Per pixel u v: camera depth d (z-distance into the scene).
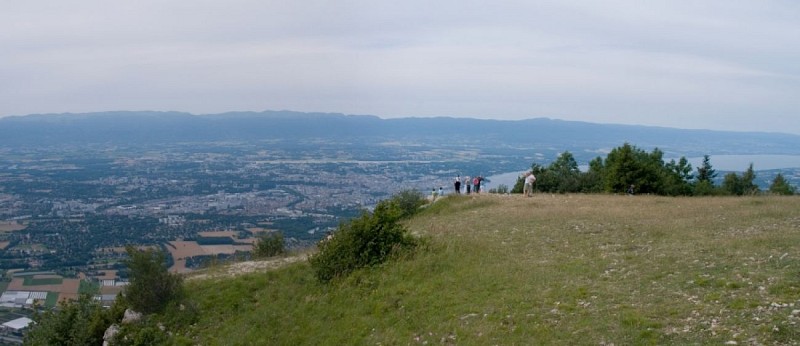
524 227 24.27
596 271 16.30
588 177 48.06
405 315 15.44
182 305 19.92
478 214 29.38
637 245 19.22
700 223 22.28
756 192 41.19
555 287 15.16
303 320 17.52
